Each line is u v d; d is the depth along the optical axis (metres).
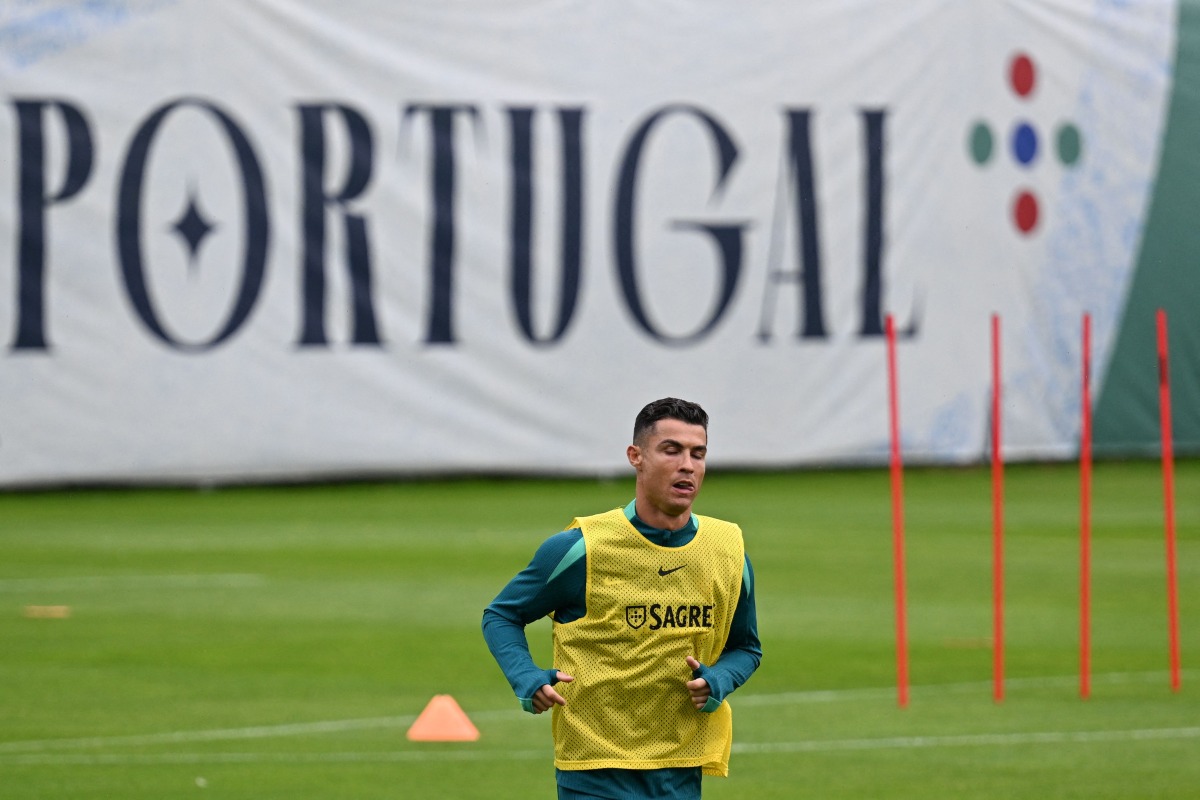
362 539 67.00
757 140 92.06
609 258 90.62
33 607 49.81
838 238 93.50
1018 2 96.06
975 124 95.56
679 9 90.81
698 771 20.34
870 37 93.31
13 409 83.81
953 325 95.75
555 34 89.50
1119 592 53.81
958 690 38.34
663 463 19.61
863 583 55.44
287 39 86.38
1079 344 98.69
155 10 84.44
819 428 93.81
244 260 86.31
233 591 53.22
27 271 83.56
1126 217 99.31
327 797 28.36
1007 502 81.81
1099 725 34.56
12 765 30.55
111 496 83.81
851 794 28.86
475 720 34.84
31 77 83.19
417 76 88.12
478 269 89.25
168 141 85.06
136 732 33.47
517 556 61.94
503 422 89.88
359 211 87.69
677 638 19.88
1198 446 102.56
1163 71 99.44
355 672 40.06
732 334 92.25
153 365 85.44
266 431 87.00
